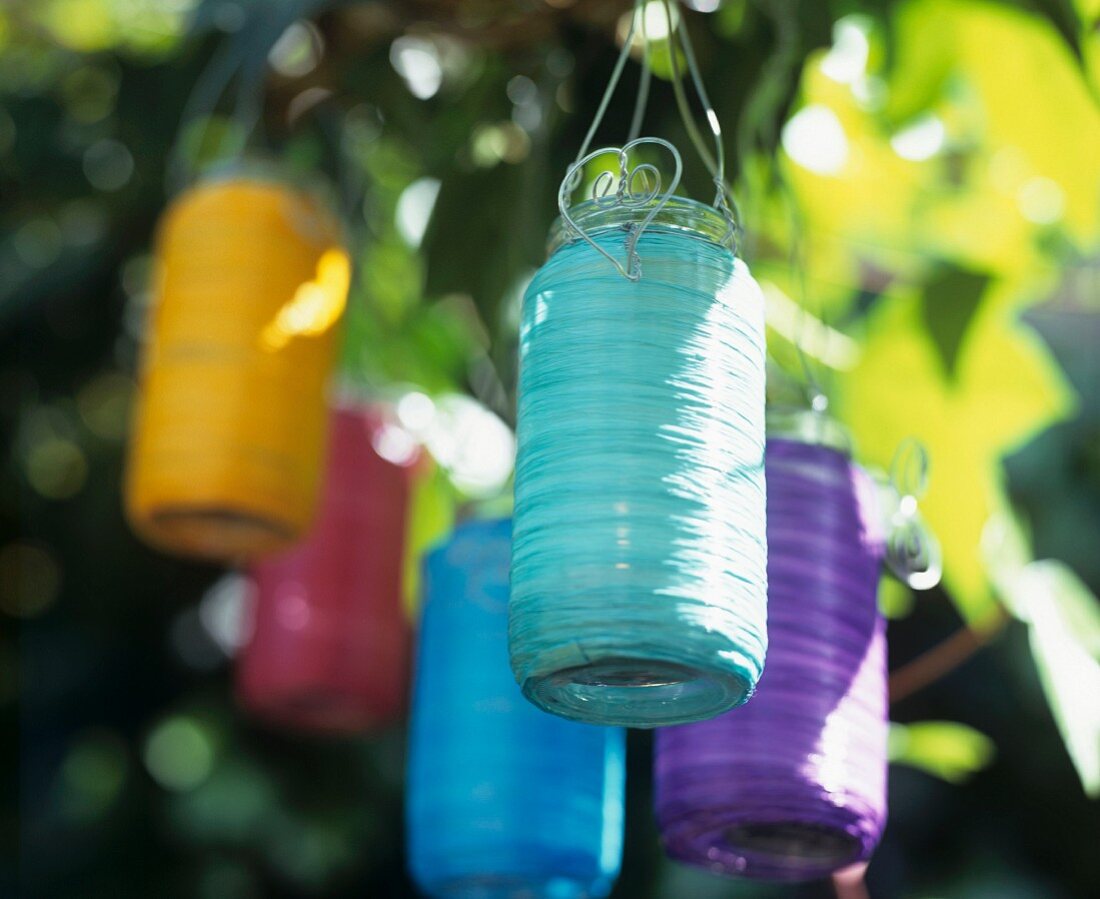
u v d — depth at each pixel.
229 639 3.98
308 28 2.31
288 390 2.02
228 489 1.97
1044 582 2.11
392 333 2.77
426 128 2.35
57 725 3.98
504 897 1.73
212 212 2.05
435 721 1.75
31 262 3.52
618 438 1.15
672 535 1.13
